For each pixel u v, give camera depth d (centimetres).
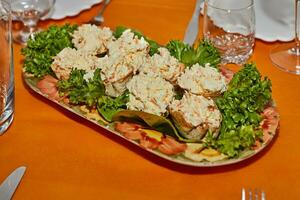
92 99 66
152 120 61
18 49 84
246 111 62
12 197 57
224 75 72
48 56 73
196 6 92
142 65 68
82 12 95
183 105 61
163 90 64
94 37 74
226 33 82
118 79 66
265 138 61
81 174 61
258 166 62
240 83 66
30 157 63
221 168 61
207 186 59
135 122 64
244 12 80
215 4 88
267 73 78
